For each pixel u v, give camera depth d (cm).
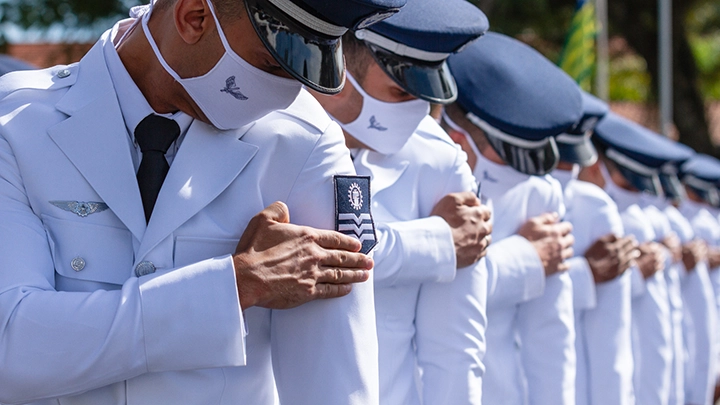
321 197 195
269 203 194
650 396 488
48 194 183
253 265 182
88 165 184
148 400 185
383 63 259
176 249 185
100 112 187
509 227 344
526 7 1126
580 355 408
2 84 192
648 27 1429
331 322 192
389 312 264
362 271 194
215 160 189
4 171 183
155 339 175
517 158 329
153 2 188
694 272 666
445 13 268
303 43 178
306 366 193
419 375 274
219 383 189
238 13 175
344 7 176
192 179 186
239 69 179
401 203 269
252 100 183
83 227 184
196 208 185
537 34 1244
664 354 492
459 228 272
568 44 660
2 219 180
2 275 177
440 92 264
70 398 186
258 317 197
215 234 187
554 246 343
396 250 254
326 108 266
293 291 184
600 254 406
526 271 329
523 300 331
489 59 337
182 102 188
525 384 345
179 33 179
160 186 186
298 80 176
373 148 267
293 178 194
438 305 271
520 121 324
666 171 617
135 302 175
